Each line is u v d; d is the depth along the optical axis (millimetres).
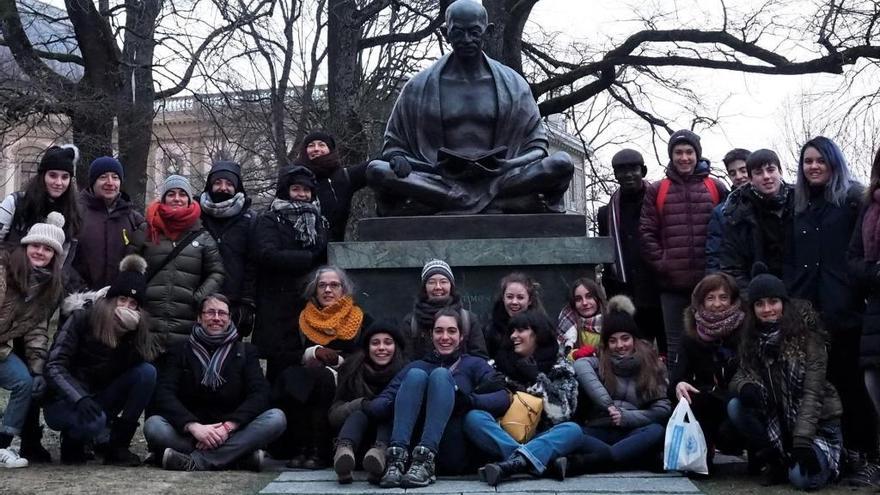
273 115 17656
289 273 6395
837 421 5199
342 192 7234
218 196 6574
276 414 5625
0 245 5812
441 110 7367
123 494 4684
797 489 5027
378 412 5258
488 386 5375
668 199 6809
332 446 5684
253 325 6672
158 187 22000
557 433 5152
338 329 5949
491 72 7539
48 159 5930
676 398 5527
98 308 5637
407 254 6750
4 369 5559
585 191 19766
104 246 6254
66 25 16922
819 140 5566
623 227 7293
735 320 5383
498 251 6785
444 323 5500
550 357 5621
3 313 5543
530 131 7469
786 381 5141
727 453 5695
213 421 5766
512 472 5008
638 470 5422
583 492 4664
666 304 6797
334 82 17188
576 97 17625
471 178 7145
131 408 5691
